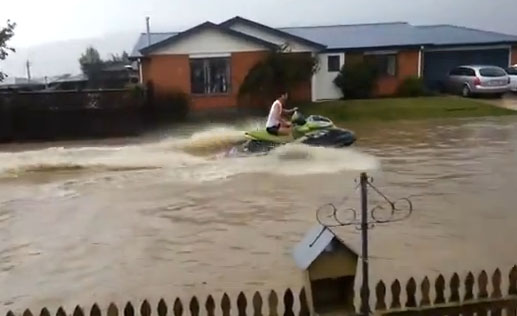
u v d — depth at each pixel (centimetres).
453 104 2656
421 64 3108
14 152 1883
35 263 801
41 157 1702
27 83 3906
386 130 2134
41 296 691
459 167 1390
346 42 3130
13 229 966
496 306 481
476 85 2956
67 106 2334
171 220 994
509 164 1411
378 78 3050
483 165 1408
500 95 3031
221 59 2745
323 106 2688
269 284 699
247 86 2719
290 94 2777
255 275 729
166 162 1552
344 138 1577
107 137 2269
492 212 978
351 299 470
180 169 1449
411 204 941
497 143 1747
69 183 1329
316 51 2841
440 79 3278
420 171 1352
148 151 1753
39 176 1426
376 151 1662
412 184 1212
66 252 842
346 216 974
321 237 477
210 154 1655
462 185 1191
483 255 774
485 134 1945
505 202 1044
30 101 2312
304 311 471
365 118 2483
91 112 2345
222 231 920
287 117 1889
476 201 1055
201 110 2736
